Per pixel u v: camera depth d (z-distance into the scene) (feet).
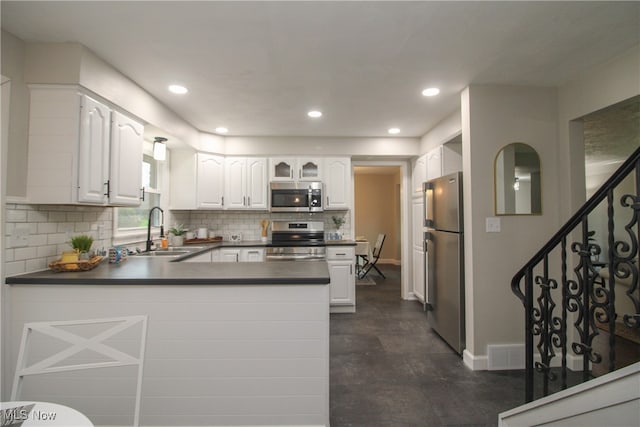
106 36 5.97
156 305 5.59
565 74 7.72
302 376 5.61
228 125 12.04
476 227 8.23
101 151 6.67
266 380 5.60
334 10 5.29
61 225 6.81
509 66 7.32
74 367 3.85
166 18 5.46
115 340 5.59
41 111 6.04
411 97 9.22
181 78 7.84
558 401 4.25
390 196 27.78
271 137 13.82
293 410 5.59
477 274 8.19
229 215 14.73
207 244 12.79
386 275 21.54
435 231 10.27
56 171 5.98
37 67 6.04
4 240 5.49
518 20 5.58
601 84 7.26
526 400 5.64
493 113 8.33
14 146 5.77
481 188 8.27
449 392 7.01
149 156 11.58
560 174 8.36
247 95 8.99
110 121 7.00
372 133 13.35
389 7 5.22
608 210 4.14
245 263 7.44
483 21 5.61
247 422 5.59
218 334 5.60
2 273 5.46
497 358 8.06
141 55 6.69
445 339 9.53
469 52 6.70
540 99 8.42
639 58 6.43
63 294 5.57
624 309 10.87
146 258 8.44
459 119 10.16
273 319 5.63
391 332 10.71
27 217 5.95
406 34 6.00
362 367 8.18
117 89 7.30
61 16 5.34
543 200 8.33
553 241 5.17
